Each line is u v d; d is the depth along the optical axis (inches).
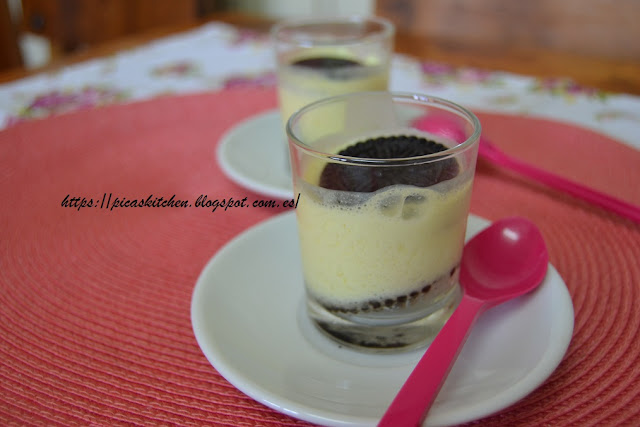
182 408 7.9
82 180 13.5
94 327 9.3
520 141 14.3
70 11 28.5
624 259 10.2
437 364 7.6
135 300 9.9
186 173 13.9
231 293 9.5
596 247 10.5
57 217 12.2
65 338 9.1
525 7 21.5
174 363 8.6
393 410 6.9
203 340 8.2
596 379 7.9
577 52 21.1
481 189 12.6
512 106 16.4
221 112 16.8
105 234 11.6
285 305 9.5
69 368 8.5
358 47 14.2
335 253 8.4
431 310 8.8
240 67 20.4
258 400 7.4
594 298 9.3
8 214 12.2
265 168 13.7
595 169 13.0
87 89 18.8
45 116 16.7
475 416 7.0
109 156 14.6
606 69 18.8
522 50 20.9
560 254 10.4
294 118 8.8
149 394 8.1
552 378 8.0
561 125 14.9
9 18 24.5
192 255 11.0
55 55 29.0
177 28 24.9
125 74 20.0
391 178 7.9
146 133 15.7
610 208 11.3
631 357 8.2
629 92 17.2
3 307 9.7
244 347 8.4
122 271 10.6
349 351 8.7
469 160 8.3
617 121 15.4
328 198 8.1
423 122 9.5
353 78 13.6
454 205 8.3
